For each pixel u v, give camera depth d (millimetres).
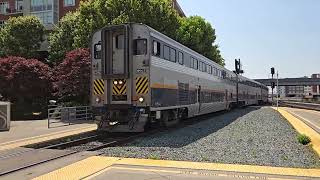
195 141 14797
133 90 16297
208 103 27703
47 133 17219
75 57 28141
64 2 55656
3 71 30594
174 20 36875
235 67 52344
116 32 16688
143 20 33219
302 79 114562
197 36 45812
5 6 62125
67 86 28219
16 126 21031
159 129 19125
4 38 44438
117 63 16672
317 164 10289
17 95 30938
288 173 8984
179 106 20234
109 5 33500
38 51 46094
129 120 16359
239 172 9047
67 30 38875
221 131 18344
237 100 43000
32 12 57188
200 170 9258
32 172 9039
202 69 26047
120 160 10516
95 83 17109
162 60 17688
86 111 25672
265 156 11375
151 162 10242
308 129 19688
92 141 15789
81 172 9039
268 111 39031
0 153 11508
